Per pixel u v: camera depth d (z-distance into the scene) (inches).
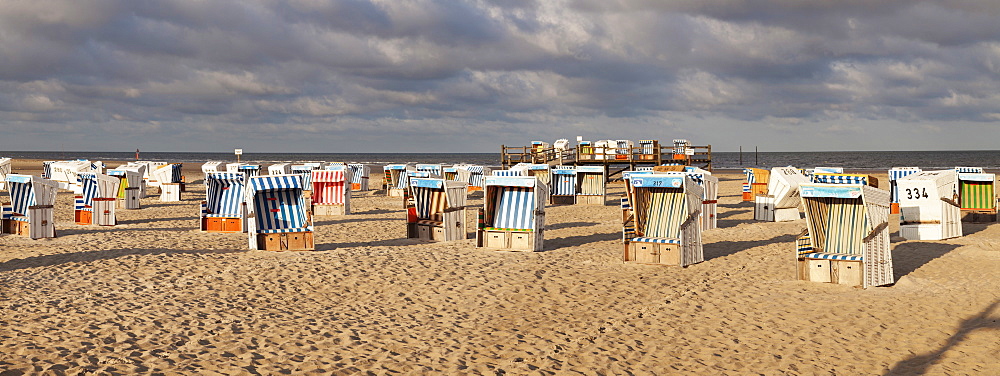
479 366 269.6
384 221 773.3
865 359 277.1
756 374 261.3
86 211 722.2
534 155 1610.5
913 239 598.2
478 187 1163.3
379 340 304.3
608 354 286.0
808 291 398.0
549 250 555.8
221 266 469.1
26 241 574.6
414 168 1206.9
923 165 4119.1
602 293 398.3
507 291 400.8
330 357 278.7
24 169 2156.7
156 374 253.3
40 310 343.9
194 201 1040.2
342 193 840.9
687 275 449.7
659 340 306.2
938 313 343.3
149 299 373.7
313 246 546.3
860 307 357.7
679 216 511.5
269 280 427.5
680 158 1521.9
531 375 259.4
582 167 1001.5
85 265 465.7
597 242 608.4
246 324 327.9
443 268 467.2
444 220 597.3
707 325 330.0
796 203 763.4
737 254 535.2
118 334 305.0
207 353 280.8
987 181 724.7
